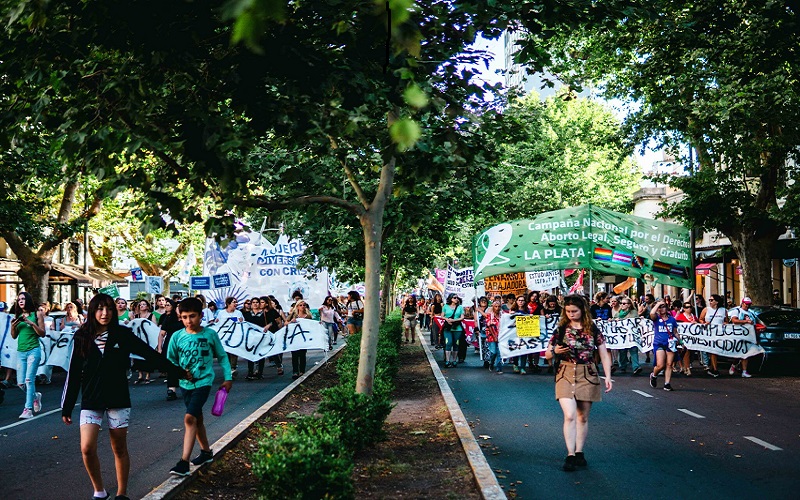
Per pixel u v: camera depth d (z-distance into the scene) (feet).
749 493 24.98
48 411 47.52
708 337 65.62
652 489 25.71
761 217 78.74
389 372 52.70
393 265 104.27
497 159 34.12
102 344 23.48
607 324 67.72
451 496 24.45
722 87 63.72
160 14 22.98
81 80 25.17
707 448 32.89
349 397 32.37
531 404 47.55
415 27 5.38
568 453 28.94
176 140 24.64
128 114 24.17
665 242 76.74
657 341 55.62
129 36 24.12
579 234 75.51
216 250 95.40
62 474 29.07
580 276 80.12
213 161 23.47
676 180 81.71
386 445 33.88
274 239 122.42
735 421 40.19
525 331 67.56
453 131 26.99
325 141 25.61
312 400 52.24
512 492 25.39
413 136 5.42
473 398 50.98
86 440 23.08
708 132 72.90
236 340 65.05
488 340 71.41
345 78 23.65
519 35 32.32
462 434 34.24
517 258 76.13
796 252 104.37
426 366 76.54
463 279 106.52
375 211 35.99
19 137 26.99
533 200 106.42
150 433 38.14
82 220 92.43
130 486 27.04
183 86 26.03
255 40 3.90
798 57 46.73
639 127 79.71
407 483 26.66
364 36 23.66
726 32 44.52
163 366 25.20
